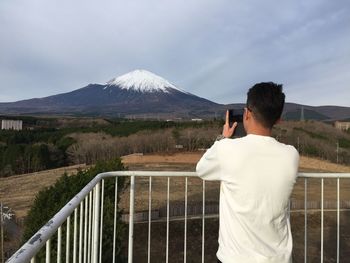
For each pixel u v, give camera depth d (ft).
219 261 8.08
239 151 7.80
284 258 7.64
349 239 68.80
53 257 11.26
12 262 4.29
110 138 203.62
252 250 7.60
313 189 95.25
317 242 66.95
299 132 181.57
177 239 66.44
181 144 190.29
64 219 6.54
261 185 7.66
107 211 30.71
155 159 164.76
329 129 214.48
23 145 194.29
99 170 43.68
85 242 9.13
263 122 7.91
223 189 8.15
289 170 7.80
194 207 76.48
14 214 92.58
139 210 74.43
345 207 82.07
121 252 38.22
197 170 8.46
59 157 193.16
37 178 145.89
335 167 147.84
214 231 69.72
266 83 8.04
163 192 90.63
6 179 148.15
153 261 59.06
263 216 7.61
